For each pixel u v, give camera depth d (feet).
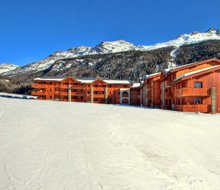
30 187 19.43
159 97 146.20
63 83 202.59
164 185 21.49
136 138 39.50
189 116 79.20
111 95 204.74
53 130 42.47
